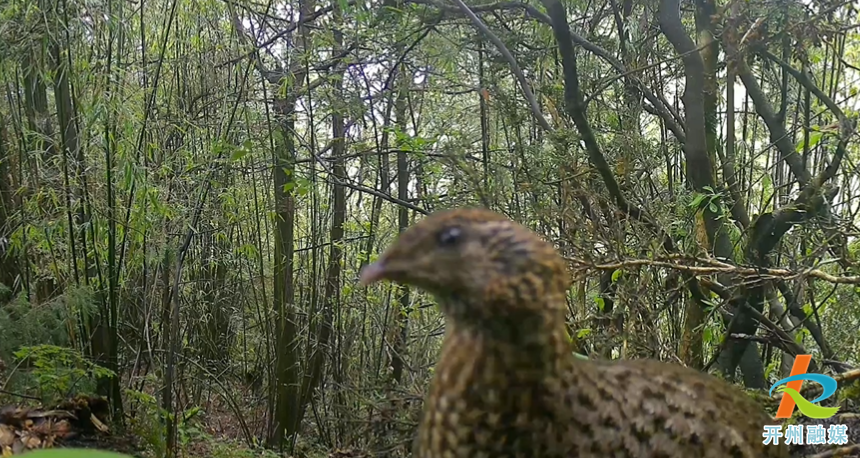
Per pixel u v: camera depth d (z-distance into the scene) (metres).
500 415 0.24
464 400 0.24
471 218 0.24
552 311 0.24
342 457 0.53
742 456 0.26
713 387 0.29
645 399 0.25
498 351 0.24
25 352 0.53
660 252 0.50
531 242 0.24
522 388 0.24
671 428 0.25
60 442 0.52
